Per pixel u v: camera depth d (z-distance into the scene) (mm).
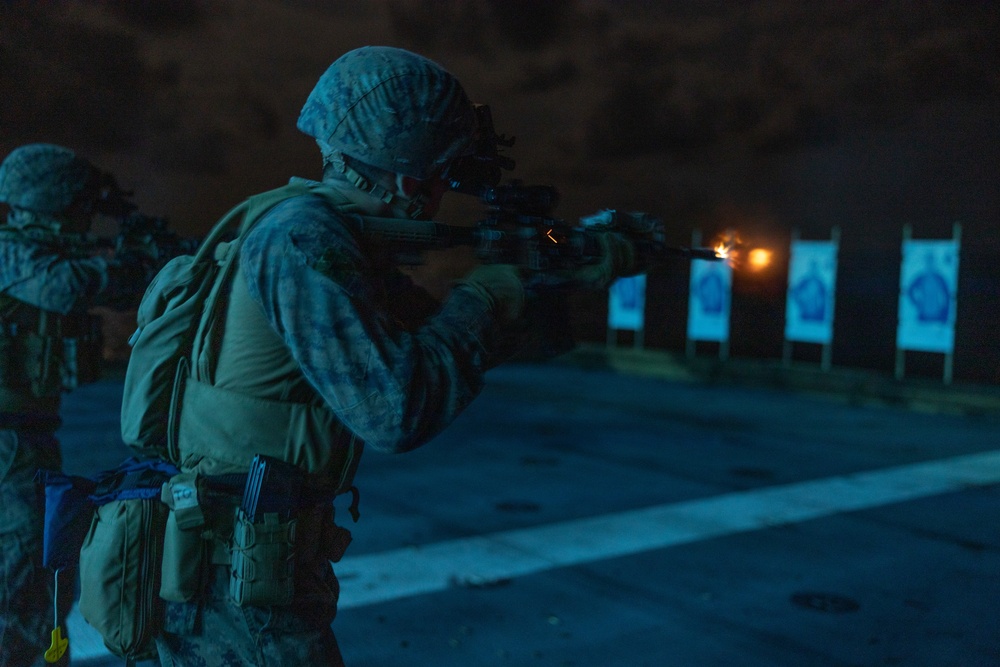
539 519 6090
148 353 1470
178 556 1415
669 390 14547
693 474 7820
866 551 5500
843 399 13492
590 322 21516
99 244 2809
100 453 8180
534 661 3682
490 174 1550
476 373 1361
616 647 3857
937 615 4371
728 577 4891
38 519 2504
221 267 1428
